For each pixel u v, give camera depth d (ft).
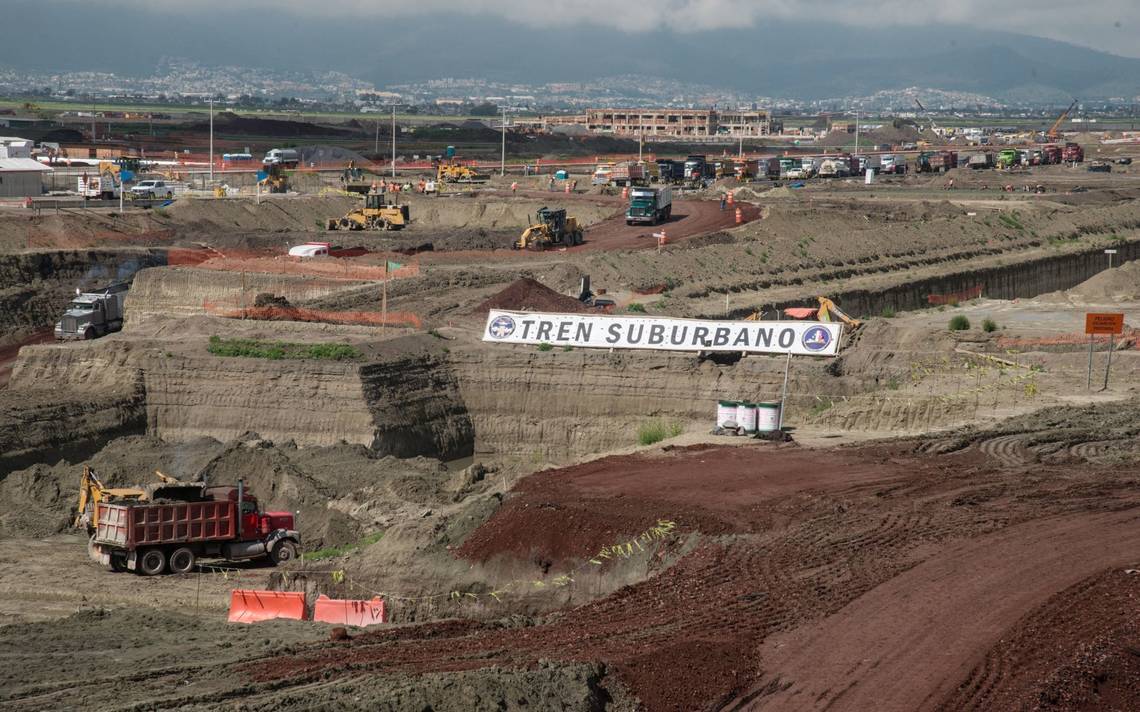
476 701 78.23
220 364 224.74
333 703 78.33
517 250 383.86
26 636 106.93
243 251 381.40
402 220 438.81
